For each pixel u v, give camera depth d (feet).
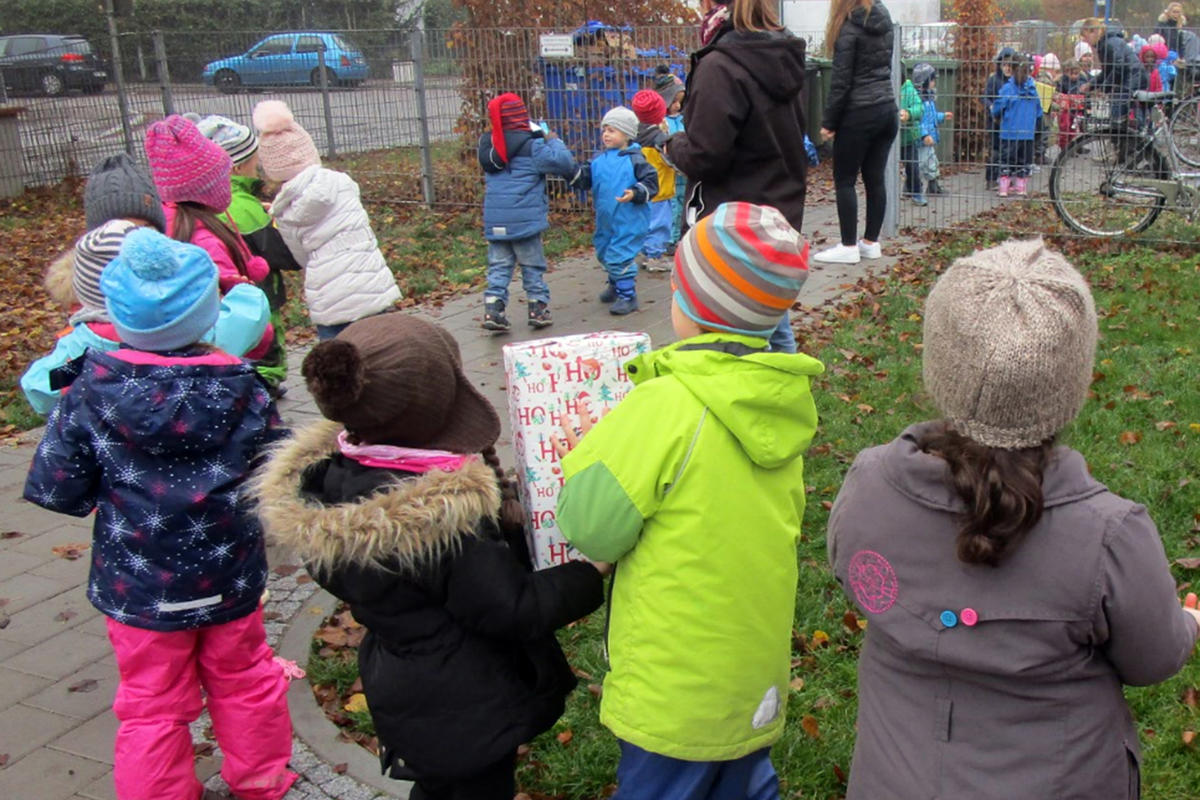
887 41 29.27
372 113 44.96
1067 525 5.74
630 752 8.08
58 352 10.28
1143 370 21.07
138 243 8.84
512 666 8.26
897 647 6.28
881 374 21.44
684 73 41.11
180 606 9.21
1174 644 5.88
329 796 10.52
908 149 38.50
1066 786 5.92
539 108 42.16
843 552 6.45
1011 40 37.09
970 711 6.08
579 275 32.40
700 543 7.51
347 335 7.75
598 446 7.64
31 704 12.33
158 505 9.00
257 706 10.08
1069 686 5.92
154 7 98.22
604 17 44.37
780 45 17.01
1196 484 15.79
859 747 6.59
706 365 7.50
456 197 44.01
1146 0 106.22
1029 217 36.47
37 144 50.21
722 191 17.85
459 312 28.66
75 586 15.16
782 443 7.68
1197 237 32.32
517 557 8.43
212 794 10.65
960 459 5.80
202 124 17.03
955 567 5.97
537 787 10.70
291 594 14.48
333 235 18.13
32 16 97.76
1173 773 10.33
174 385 8.85
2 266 36.11
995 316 5.63
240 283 12.32
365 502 7.45
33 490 9.07
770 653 7.98
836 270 30.55
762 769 8.61
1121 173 33.45
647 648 7.71
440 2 98.84
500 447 19.24
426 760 8.14
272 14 99.76
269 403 9.52
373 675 8.23
